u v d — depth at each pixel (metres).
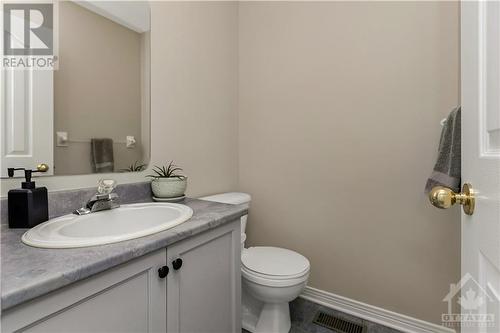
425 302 1.39
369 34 1.51
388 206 1.47
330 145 1.64
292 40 1.77
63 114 1.04
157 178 1.25
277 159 1.84
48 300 0.53
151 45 1.36
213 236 0.97
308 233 1.73
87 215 0.94
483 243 0.52
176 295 0.82
